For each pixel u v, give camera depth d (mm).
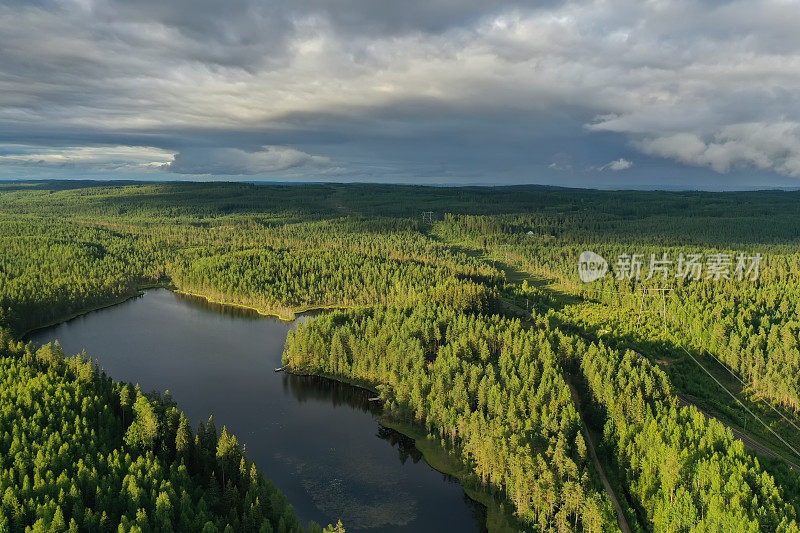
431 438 141500
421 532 107875
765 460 112062
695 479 102000
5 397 129250
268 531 95812
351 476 126438
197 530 94125
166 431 125188
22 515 92062
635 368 147625
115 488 100688
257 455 134375
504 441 116312
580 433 123500
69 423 120375
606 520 99438
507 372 154625
